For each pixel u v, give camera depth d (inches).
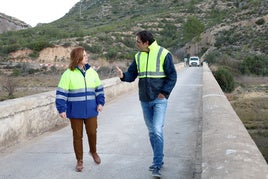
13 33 4768.7
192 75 1288.1
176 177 209.8
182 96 621.3
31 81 1146.7
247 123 1106.1
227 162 126.2
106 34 4087.1
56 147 288.8
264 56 2677.2
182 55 3791.8
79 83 220.8
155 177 207.3
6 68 1902.1
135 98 616.7
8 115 285.4
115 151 269.7
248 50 3097.9
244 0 5757.9
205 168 129.2
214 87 419.2
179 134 322.0
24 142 304.7
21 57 3041.3
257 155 132.3
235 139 155.6
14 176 220.1
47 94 355.9
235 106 1448.1
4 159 255.9
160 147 205.5
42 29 5324.8
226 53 3083.2
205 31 4104.3
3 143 279.7
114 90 629.3
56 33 4407.0
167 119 398.3
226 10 5639.8
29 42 3484.3
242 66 2556.6
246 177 110.4
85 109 222.5
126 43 3799.2
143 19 5757.9
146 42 204.1
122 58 2432.3
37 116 332.2
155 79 202.8
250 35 3435.0
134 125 370.0
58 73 1574.8
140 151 268.4
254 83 2265.0
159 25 5231.3
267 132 942.4
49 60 3080.7
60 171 227.8
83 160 249.3
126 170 225.8
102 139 309.0
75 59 219.8
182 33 4675.2
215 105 264.8
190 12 6127.0
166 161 240.1
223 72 1962.4
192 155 254.2
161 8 7229.3
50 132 346.3
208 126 192.5
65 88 219.8
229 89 1943.9
